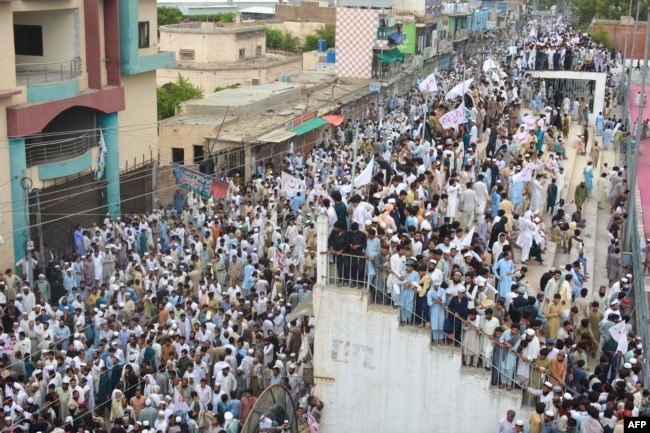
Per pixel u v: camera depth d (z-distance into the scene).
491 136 32.62
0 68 27.84
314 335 20.00
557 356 18.17
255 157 38.28
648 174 46.72
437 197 23.58
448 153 28.09
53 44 32.81
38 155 31.28
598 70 48.06
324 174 35.34
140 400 18.62
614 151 42.97
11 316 22.38
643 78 32.88
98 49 33.12
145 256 26.19
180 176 32.66
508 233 24.70
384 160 27.28
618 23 90.06
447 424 19.11
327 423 20.08
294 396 20.02
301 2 96.75
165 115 52.56
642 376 19.25
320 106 46.72
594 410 16.47
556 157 31.78
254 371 20.59
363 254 19.39
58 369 19.91
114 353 20.09
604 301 22.31
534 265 24.88
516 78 45.03
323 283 19.59
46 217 30.81
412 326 19.12
